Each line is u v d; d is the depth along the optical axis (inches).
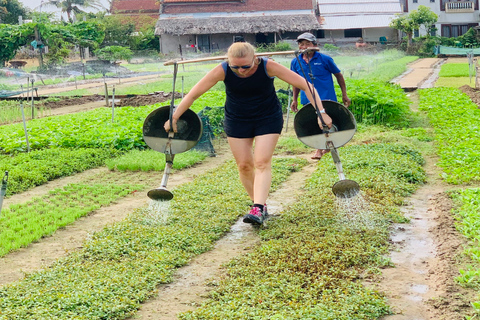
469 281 180.2
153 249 219.6
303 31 2151.8
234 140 247.6
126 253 218.1
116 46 1977.1
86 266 204.7
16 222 267.6
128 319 169.0
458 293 175.2
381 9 2255.2
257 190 242.5
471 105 589.6
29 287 187.0
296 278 185.5
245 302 172.2
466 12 2342.5
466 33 2191.2
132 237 230.8
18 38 1576.0
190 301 180.9
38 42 1555.1
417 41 2139.5
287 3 2172.7
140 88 1056.8
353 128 237.8
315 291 176.4
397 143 394.3
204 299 182.1
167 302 180.4
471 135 421.4
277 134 243.3
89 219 276.4
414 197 287.3
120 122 530.0
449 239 221.8
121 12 2390.5
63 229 261.3
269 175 244.7
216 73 232.8
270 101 239.6
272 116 240.8
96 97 936.3
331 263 197.5
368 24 2197.3
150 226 245.9
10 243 236.2
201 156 413.7
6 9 2346.2
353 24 2201.0
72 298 172.9
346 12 2237.9
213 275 200.1
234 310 167.8
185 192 304.3
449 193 286.5
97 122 547.8
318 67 378.9
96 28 1803.6
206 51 2119.8
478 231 221.8
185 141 246.4
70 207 296.8
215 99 721.6
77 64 1636.3
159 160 392.8
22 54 1887.3
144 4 2440.9
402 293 179.6
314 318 159.2
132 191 327.9
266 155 241.1
